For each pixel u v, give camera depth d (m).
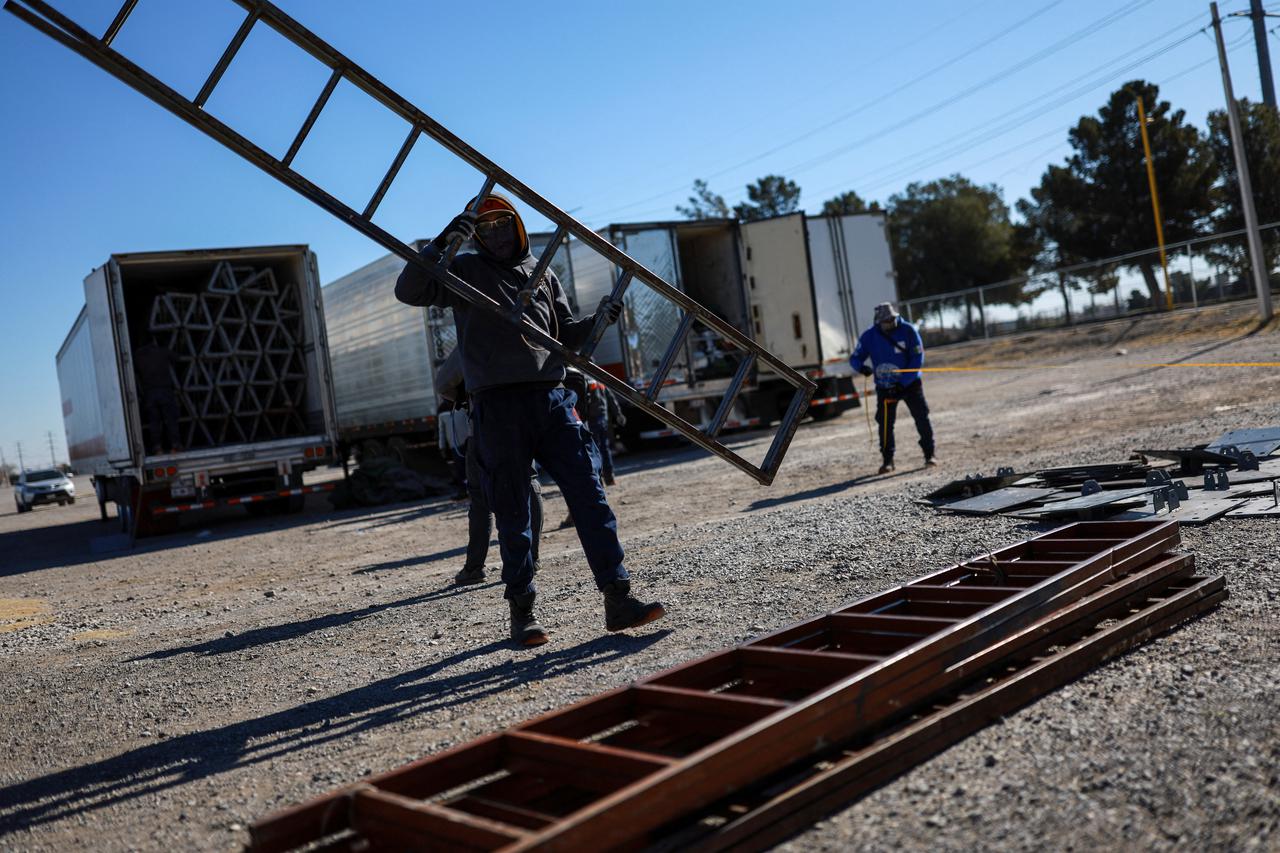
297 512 17.34
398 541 11.08
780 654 3.24
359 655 5.37
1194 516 5.39
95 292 15.62
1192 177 42.09
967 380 26.00
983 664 3.18
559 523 10.36
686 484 12.62
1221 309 26.42
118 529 19.30
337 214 4.05
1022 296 35.19
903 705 2.91
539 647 4.91
